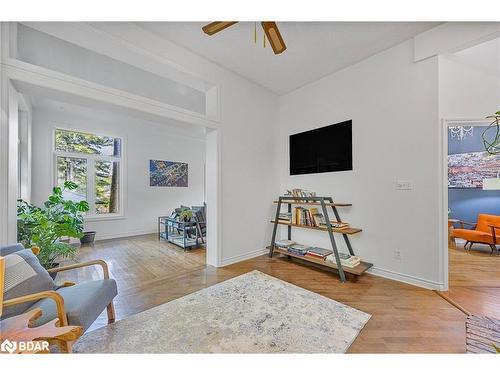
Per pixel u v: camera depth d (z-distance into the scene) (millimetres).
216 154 3213
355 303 2156
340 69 3271
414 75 2574
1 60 1742
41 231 2529
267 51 2881
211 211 3291
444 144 2406
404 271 2643
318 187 3539
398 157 2691
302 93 3805
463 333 1699
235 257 3438
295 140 3885
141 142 5801
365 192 2980
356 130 3078
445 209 2404
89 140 5121
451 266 3199
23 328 1115
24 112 3818
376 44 2713
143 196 5820
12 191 1861
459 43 2252
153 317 1918
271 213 4012
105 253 3945
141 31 2443
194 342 1596
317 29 2453
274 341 1607
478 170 4539
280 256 3736
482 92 2391
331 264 2844
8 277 1395
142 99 2521
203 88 3291
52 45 2705
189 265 3293
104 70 3291
